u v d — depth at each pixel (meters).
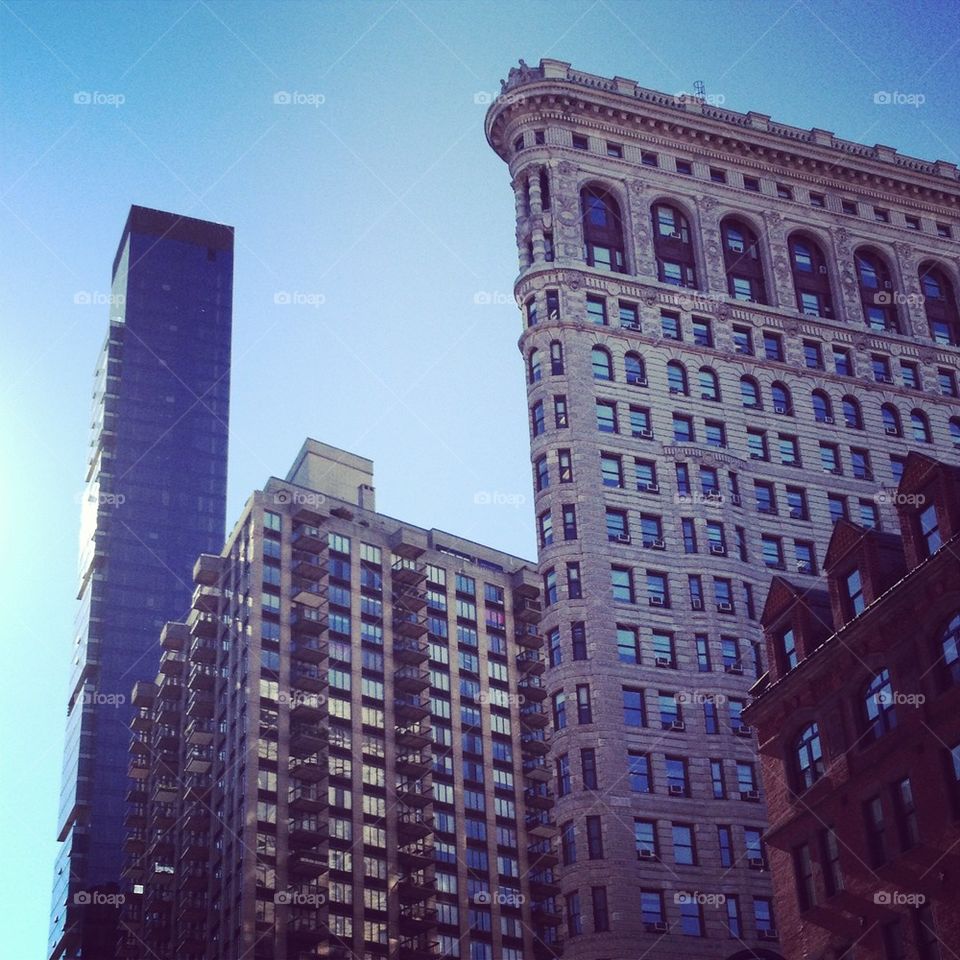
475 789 171.25
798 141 125.44
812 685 67.19
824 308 121.25
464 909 163.00
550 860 170.25
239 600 169.88
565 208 115.88
